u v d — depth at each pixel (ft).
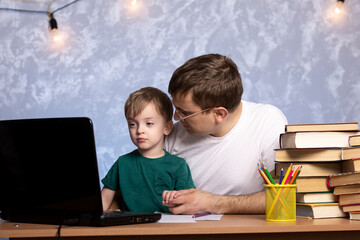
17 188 3.81
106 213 3.72
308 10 12.01
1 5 12.07
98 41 12.04
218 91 4.42
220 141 5.18
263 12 11.98
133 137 5.02
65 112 11.97
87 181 3.39
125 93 11.93
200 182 5.23
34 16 12.15
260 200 4.18
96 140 11.87
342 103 11.94
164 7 12.02
